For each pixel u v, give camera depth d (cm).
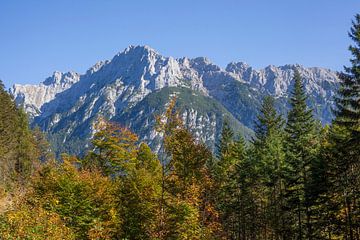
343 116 3488
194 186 3291
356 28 3447
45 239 1767
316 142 4931
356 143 3525
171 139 3206
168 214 3070
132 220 3111
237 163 5406
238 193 5428
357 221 3809
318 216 4372
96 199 3109
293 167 4544
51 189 3028
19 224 1723
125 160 4016
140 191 3203
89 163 3947
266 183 5122
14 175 5622
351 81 3459
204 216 3856
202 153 3519
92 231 2575
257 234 5731
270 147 5478
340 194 4147
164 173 3184
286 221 4984
